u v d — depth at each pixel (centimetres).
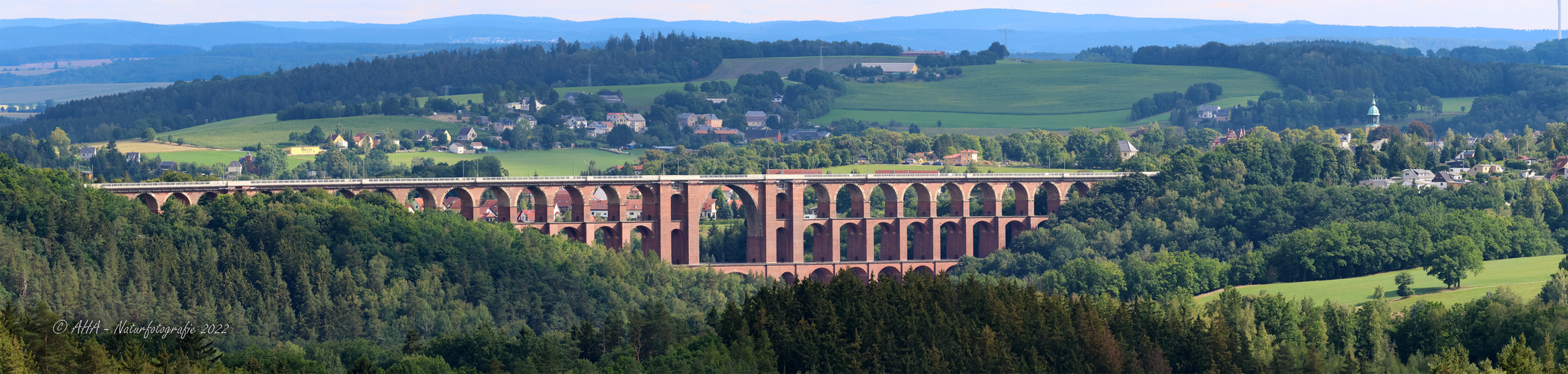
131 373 19525
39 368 19038
